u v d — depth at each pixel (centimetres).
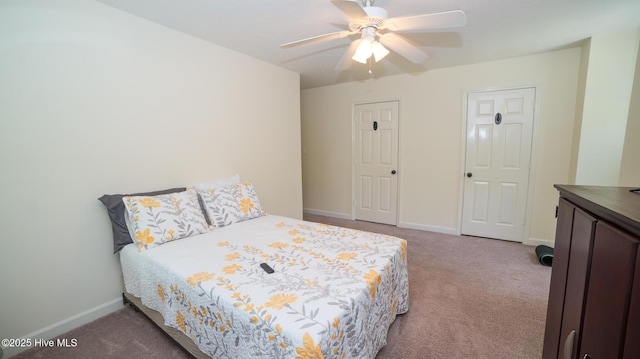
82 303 193
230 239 203
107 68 196
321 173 486
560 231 122
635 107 131
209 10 201
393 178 417
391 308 174
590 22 224
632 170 132
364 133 433
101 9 191
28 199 167
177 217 205
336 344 112
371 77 403
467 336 177
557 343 117
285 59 314
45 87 169
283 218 262
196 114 256
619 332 71
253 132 315
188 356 161
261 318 116
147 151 222
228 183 278
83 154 188
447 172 375
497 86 330
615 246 75
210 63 264
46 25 168
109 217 201
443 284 243
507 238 350
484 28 234
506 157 338
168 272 158
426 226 399
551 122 309
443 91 363
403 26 168
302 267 158
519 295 224
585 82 266
